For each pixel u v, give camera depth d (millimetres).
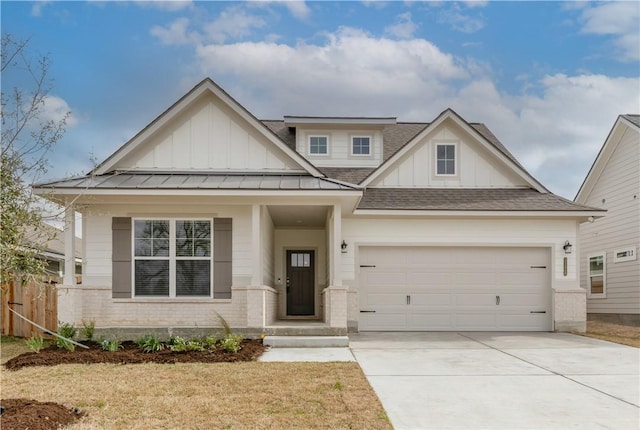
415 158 15953
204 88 13172
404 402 6598
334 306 11945
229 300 12469
